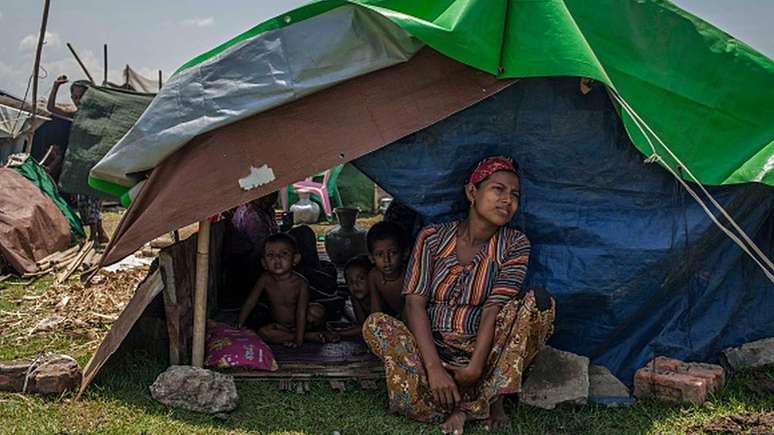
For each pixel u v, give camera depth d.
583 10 4.38
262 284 5.12
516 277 4.11
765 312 4.82
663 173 4.40
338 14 4.20
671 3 4.43
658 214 4.45
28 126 13.66
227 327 4.86
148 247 8.98
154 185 4.22
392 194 4.45
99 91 8.17
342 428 3.91
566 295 4.48
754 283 4.79
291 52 4.19
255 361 4.49
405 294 4.21
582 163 4.41
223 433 3.82
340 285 6.68
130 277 7.45
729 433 3.83
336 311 5.80
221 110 4.14
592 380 4.44
